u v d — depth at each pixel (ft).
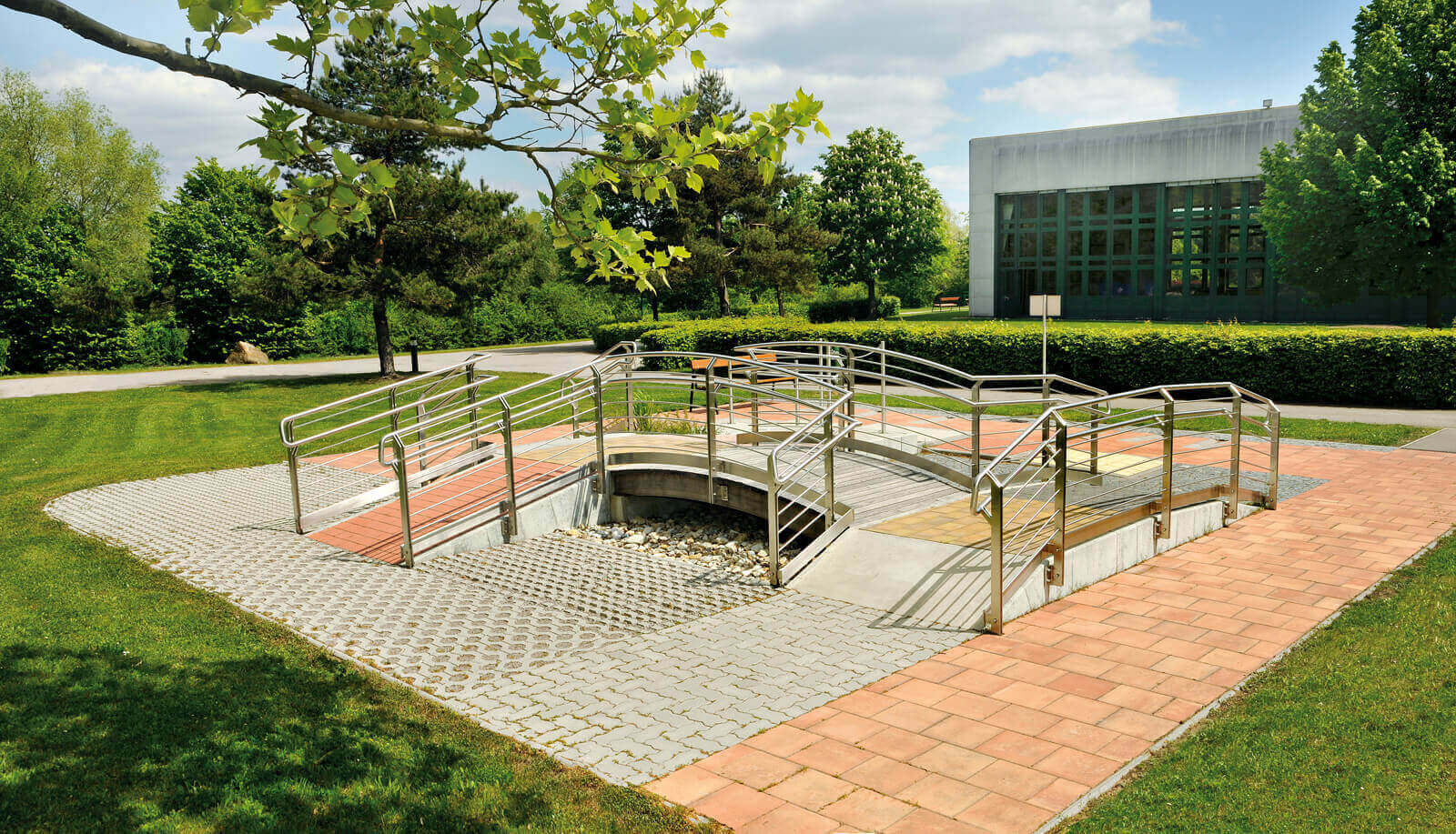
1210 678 18.76
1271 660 19.63
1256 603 23.40
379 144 76.18
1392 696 17.13
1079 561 24.97
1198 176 125.29
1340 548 27.99
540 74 14.30
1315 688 17.81
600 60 14.74
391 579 26.76
